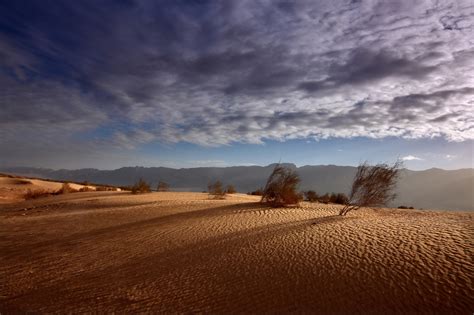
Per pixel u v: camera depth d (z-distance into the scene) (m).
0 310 6.69
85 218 16.67
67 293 7.31
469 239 8.30
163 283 7.42
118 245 10.86
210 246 9.73
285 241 9.48
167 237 11.30
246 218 13.75
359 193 14.36
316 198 31.75
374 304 5.81
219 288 6.93
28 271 8.96
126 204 22.20
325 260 7.75
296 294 6.38
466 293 5.77
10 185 47.81
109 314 6.21
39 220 17.17
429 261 7.10
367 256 7.73
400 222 11.21
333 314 5.64
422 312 5.45
